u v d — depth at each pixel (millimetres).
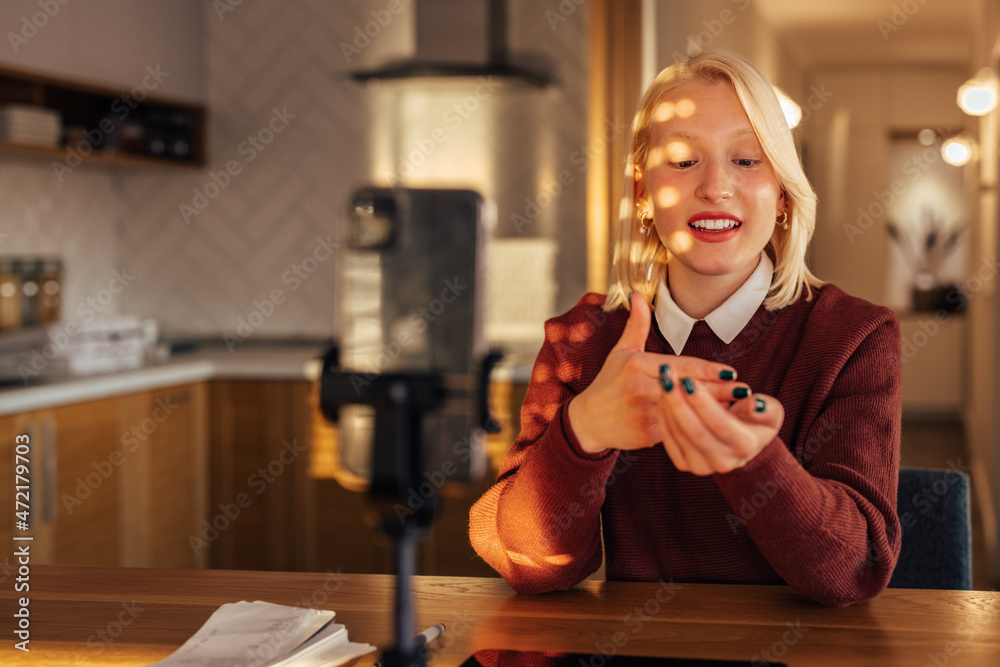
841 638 886
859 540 906
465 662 845
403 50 3742
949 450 5746
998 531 3322
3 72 2918
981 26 4883
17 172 3293
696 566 1100
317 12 3791
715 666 828
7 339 2957
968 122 6676
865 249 7270
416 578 1104
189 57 3787
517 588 1023
